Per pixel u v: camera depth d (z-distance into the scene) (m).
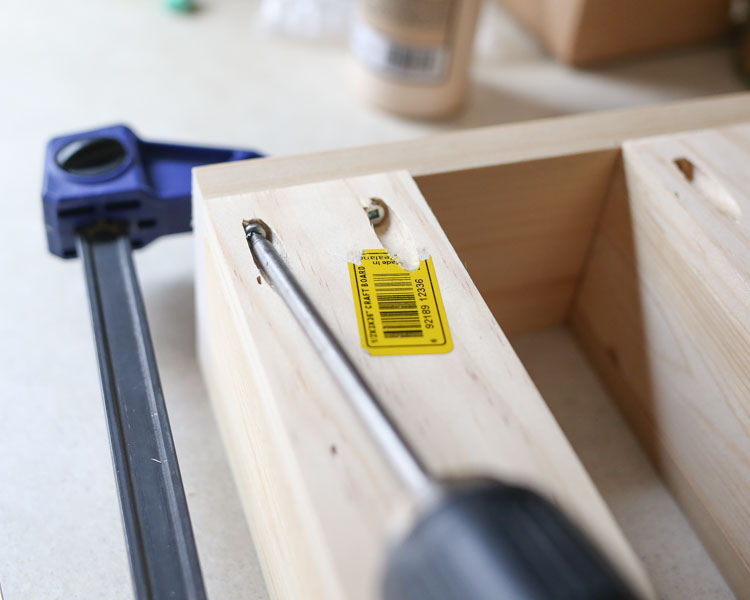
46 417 0.71
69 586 0.60
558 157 0.61
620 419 0.72
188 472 0.68
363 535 0.37
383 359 0.44
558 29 1.12
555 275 0.72
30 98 1.01
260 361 0.44
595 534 0.38
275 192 0.54
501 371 0.44
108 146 0.70
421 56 0.98
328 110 1.05
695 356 0.59
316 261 0.49
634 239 0.64
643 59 1.17
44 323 0.78
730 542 0.60
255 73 1.09
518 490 0.32
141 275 0.83
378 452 0.40
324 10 1.14
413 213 0.53
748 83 1.15
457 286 0.49
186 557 0.47
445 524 0.30
